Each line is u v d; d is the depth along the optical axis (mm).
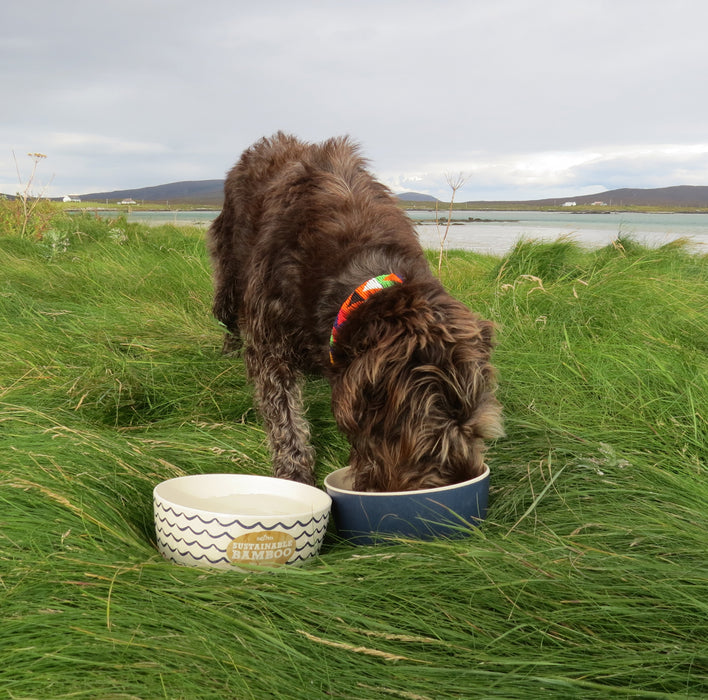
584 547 918
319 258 1202
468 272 2986
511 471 1214
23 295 2256
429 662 726
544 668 722
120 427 1417
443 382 938
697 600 793
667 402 1386
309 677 710
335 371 1062
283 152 1592
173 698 664
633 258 2557
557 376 1555
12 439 1169
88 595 791
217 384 1634
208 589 823
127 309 2182
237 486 1108
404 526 942
